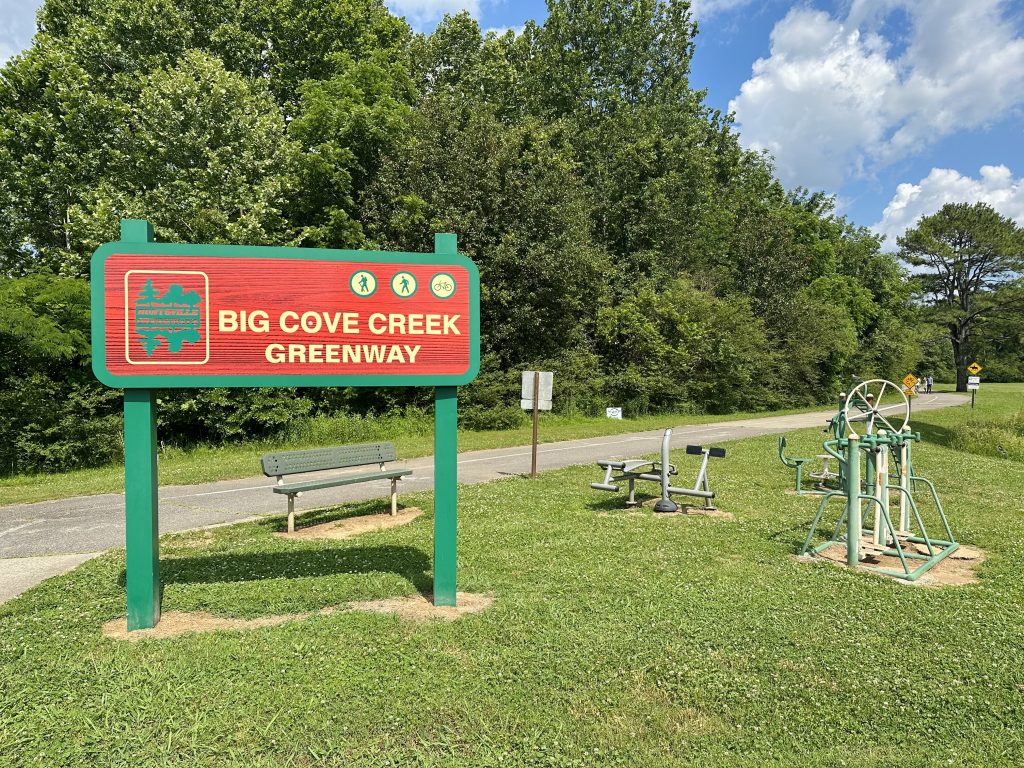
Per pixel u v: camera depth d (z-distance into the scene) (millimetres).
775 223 39031
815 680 3748
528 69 35250
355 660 3898
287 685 3594
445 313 4793
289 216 21500
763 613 4734
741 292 37812
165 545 6703
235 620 4629
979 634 4414
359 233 20797
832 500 9117
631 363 29359
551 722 3273
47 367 14367
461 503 8930
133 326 4367
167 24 21781
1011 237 67938
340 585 5262
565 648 4094
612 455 14766
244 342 4508
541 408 11500
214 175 19125
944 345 77875
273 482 11281
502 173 22828
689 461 13422
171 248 4410
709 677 3756
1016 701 3557
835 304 44938
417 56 29328
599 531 7227
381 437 18688
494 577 5523
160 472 12336
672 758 3006
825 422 25906
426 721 3256
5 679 3666
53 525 8016
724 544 6688
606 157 33219
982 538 7023
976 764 2992
